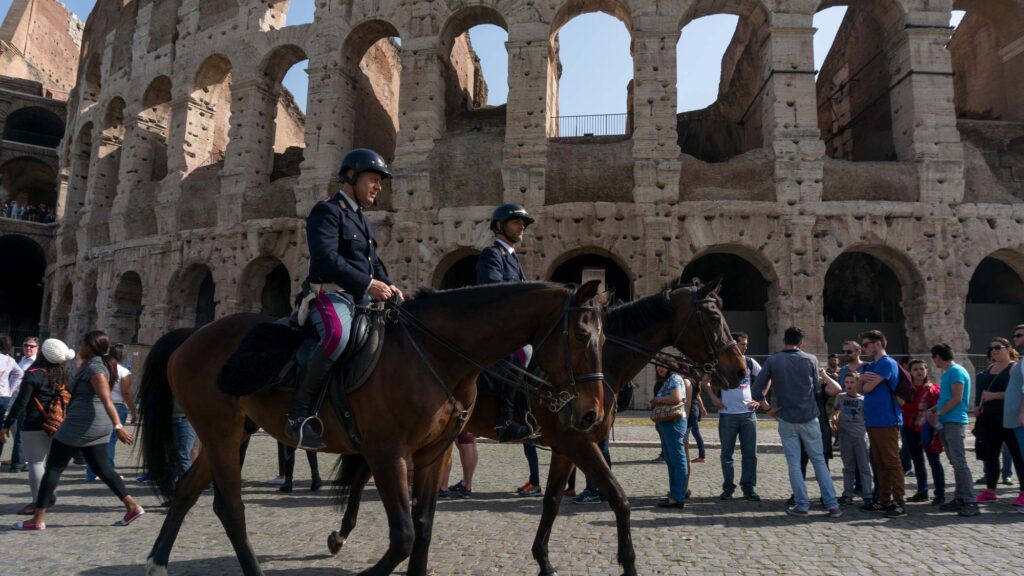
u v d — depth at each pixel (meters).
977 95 32.25
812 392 10.47
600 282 5.64
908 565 7.48
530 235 27.17
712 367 8.28
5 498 11.21
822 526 9.49
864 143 31.97
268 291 36.03
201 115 35.84
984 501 11.53
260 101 33.28
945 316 25.34
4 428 9.70
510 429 7.49
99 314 36.38
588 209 26.91
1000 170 27.77
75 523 9.40
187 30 35.84
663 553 7.93
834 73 35.72
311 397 5.89
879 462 10.34
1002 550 8.16
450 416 6.07
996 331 27.17
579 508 10.70
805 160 26.50
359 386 5.80
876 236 25.92
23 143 50.78
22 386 9.77
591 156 27.75
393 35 32.31
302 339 6.27
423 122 29.44
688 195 26.92
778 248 26.12
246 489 12.36
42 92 55.91
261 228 30.81
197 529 9.13
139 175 36.84
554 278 33.00
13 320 52.59
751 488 11.47
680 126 37.12
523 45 28.73
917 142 26.55
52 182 55.56
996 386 11.53
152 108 37.97
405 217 28.48
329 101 30.98
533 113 28.09
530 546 8.22
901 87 27.70
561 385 5.60
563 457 7.18
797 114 27.00
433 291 6.45
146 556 7.61
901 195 26.31
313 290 6.29
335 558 7.60
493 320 5.93
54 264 45.97
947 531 9.22
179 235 33.31
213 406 6.44
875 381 10.35
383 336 6.00
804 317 25.47
